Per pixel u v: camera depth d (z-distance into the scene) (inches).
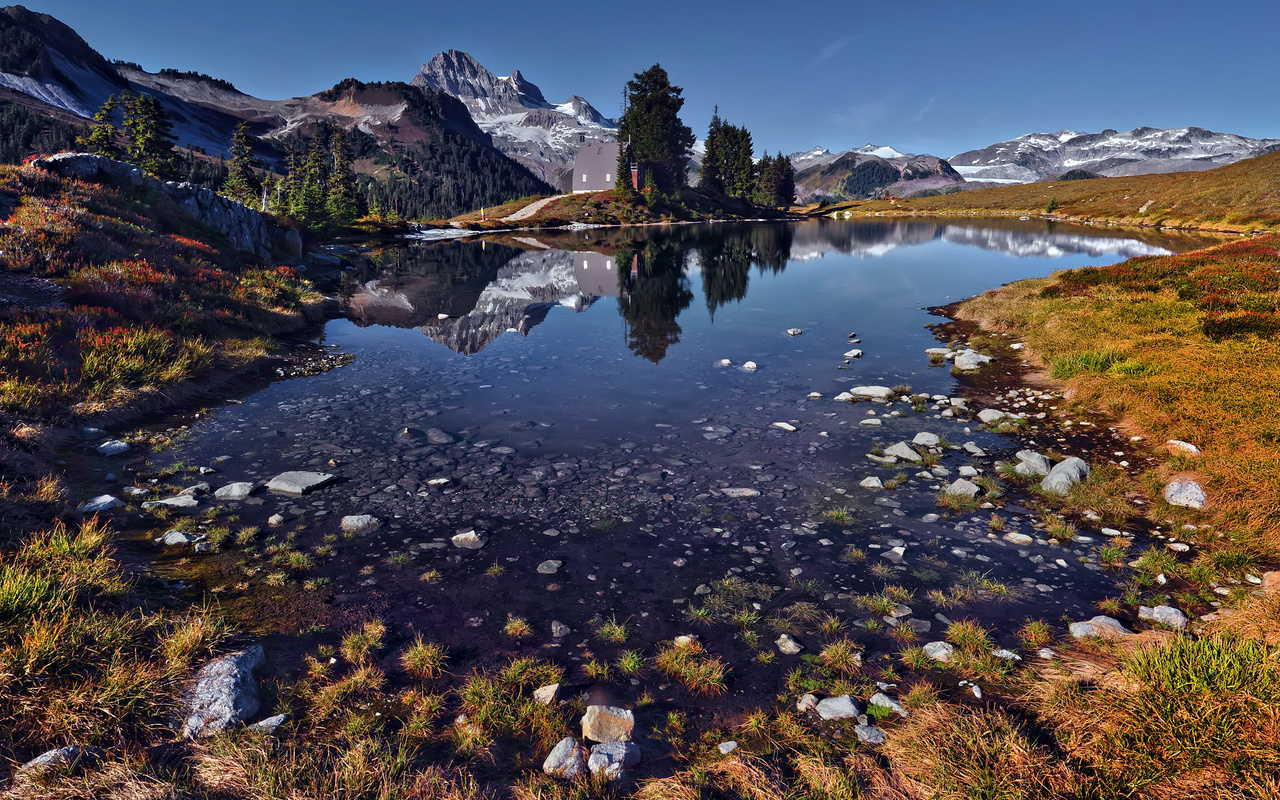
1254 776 128.4
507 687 190.7
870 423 464.1
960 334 776.3
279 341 739.4
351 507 324.2
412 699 181.5
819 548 285.3
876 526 307.0
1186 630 209.5
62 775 136.6
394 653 207.0
